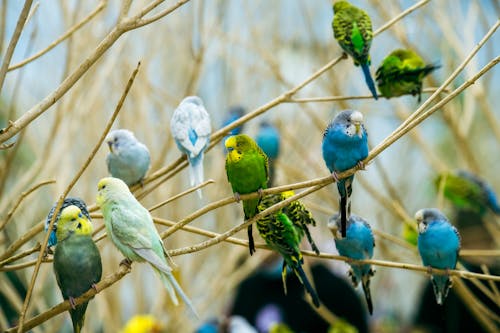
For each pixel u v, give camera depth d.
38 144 10.91
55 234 6.58
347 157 6.85
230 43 11.52
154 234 6.30
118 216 6.29
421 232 8.07
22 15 5.76
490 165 15.28
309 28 11.32
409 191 14.05
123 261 6.35
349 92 13.10
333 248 12.35
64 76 8.63
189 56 11.24
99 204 6.41
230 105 11.62
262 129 11.45
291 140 10.50
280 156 11.97
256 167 7.12
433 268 8.04
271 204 7.50
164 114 11.07
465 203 10.97
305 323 11.17
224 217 11.37
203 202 11.50
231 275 11.46
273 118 12.26
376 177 15.13
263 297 11.41
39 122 11.09
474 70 10.78
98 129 10.77
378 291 15.02
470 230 10.92
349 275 8.33
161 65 11.45
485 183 10.98
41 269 10.05
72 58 9.33
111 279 6.24
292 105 12.27
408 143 13.95
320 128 9.91
